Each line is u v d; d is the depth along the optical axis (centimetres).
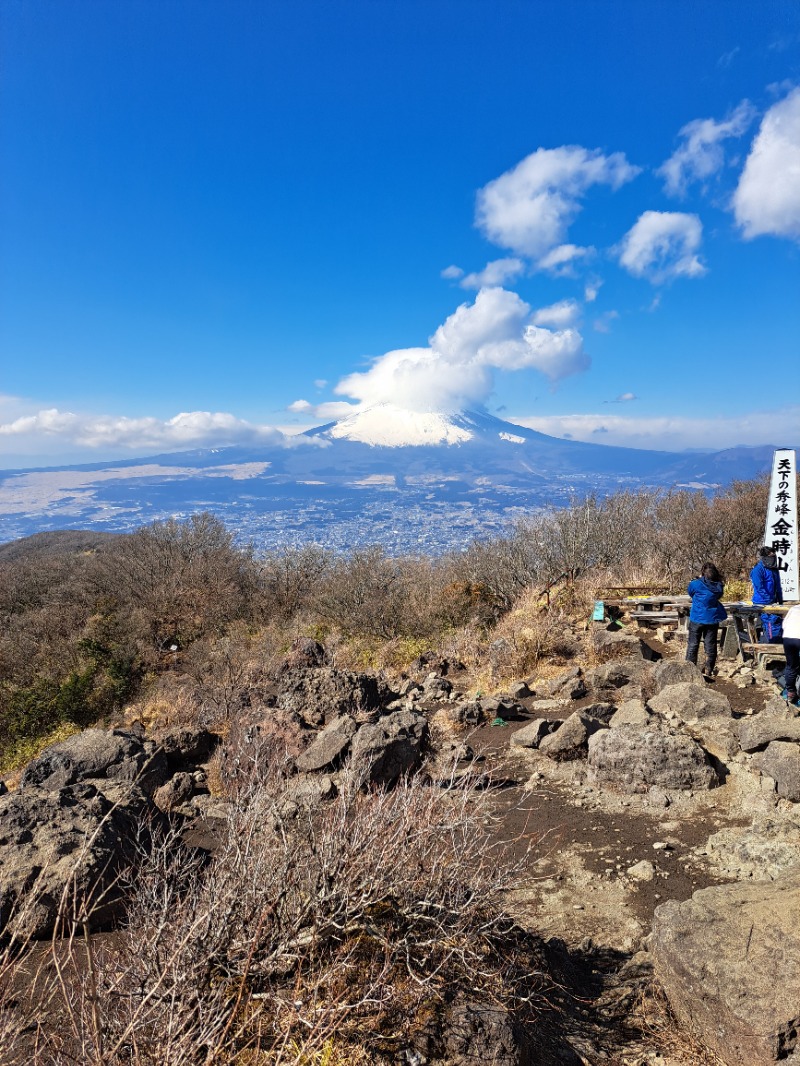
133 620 2100
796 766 512
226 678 1279
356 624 1880
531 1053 280
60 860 382
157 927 275
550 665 1067
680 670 803
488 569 1889
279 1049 245
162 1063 215
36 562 3388
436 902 303
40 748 1351
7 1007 276
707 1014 287
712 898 333
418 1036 265
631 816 530
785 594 891
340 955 282
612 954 369
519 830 525
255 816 305
